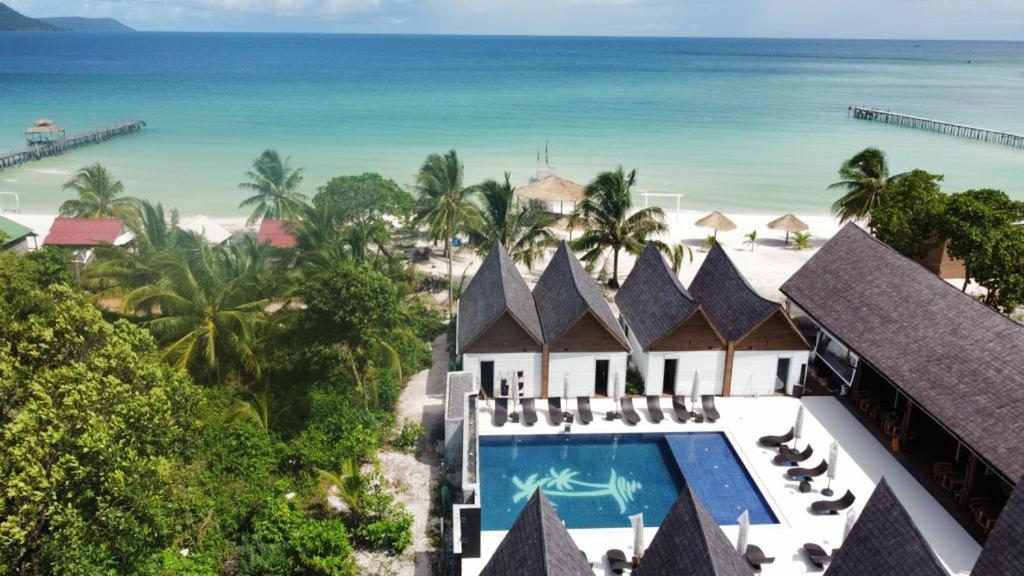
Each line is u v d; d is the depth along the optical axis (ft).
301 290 101.09
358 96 525.34
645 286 122.42
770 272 169.89
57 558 56.39
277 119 412.98
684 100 520.83
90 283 108.47
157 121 407.03
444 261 179.32
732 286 117.08
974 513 80.89
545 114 435.94
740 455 94.22
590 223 156.56
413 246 190.39
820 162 307.37
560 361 108.37
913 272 107.65
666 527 62.08
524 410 103.35
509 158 308.40
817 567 74.28
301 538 72.74
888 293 107.65
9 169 298.76
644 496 88.58
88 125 399.65
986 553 61.21
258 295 106.63
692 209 236.22
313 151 321.52
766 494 86.33
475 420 98.78
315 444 92.38
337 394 102.22
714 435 100.17
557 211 230.27
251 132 371.35
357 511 81.10
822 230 210.59
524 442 99.30
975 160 320.50
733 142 351.67
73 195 259.60
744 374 109.29
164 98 513.45
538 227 141.59
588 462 95.35
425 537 79.97
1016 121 443.73
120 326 76.54
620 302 126.21
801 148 339.36
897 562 55.93
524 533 59.98
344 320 97.76
